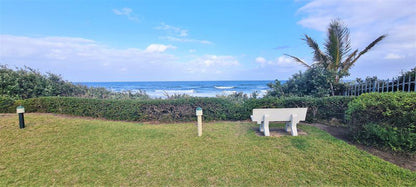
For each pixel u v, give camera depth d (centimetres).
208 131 571
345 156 375
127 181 310
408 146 387
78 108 777
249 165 352
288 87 959
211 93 2798
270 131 566
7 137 504
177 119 728
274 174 321
